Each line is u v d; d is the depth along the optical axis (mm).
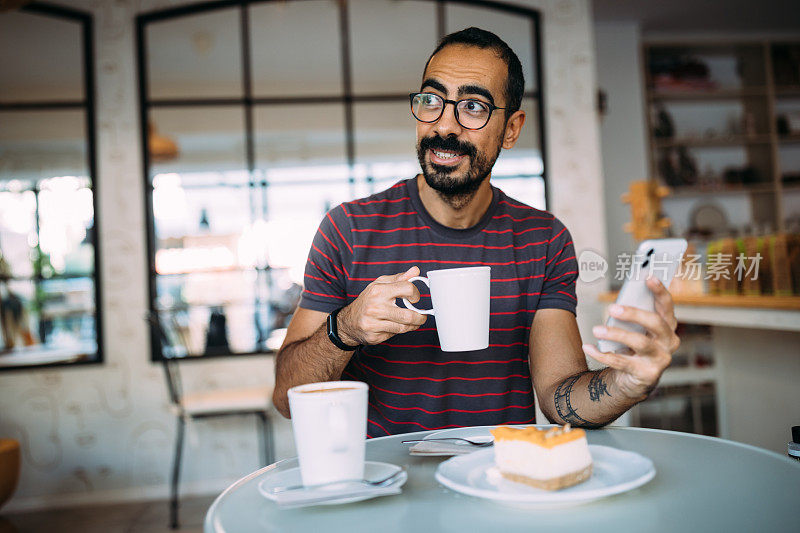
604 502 623
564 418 949
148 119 3523
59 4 3396
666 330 713
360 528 579
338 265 1185
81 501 3320
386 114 3816
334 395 635
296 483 684
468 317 826
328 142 3807
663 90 4816
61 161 3439
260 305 3656
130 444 3365
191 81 3596
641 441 850
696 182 4875
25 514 3199
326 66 3711
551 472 629
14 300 3400
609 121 4758
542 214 1272
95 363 3359
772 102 4859
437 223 1186
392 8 3697
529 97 3637
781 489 631
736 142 4824
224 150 3676
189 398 3023
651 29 4863
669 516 577
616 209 4738
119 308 3400
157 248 3523
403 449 859
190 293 3568
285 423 3418
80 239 3439
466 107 1069
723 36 4992
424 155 1105
